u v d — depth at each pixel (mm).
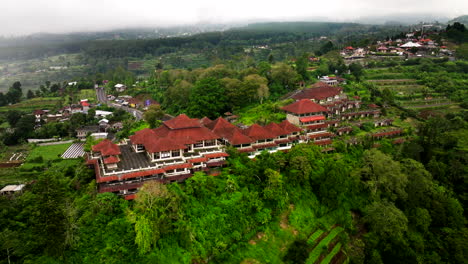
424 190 93875
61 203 60406
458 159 107188
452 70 186750
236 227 70188
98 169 74125
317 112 112000
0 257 54656
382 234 80812
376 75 181000
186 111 145875
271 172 78500
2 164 119812
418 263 77812
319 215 83688
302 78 161625
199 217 68000
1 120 183875
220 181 77312
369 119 131500
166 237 62281
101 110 199000
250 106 139375
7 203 67188
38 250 57406
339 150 104250
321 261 73375
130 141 96688
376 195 89062
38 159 122062
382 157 91875
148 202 62219
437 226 92125
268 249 71000
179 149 79625
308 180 87688
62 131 160750
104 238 59719
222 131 97188
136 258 58188
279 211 78375
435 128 117625
